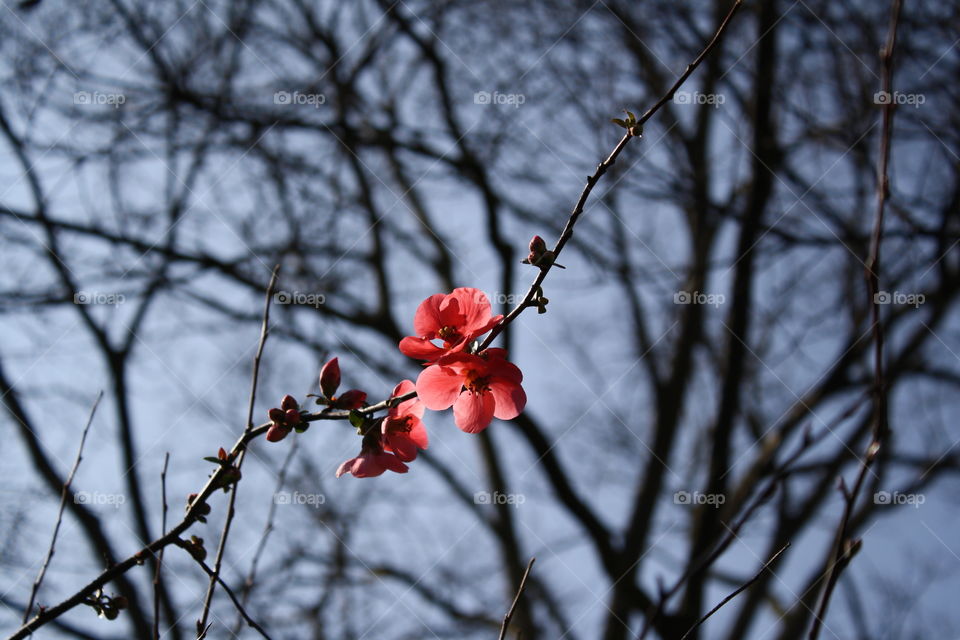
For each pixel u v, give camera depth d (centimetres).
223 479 189
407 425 198
